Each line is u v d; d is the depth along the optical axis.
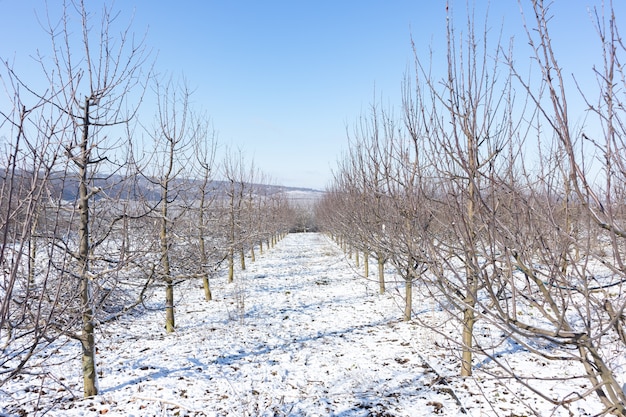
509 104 2.35
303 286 14.98
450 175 2.38
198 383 6.22
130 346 8.14
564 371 5.63
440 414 4.95
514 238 2.07
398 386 5.90
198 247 9.52
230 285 15.45
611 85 1.62
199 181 10.59
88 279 4.71
